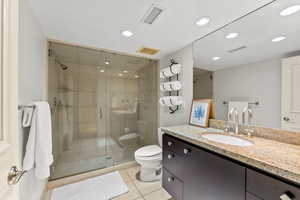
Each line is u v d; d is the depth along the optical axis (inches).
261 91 47.4
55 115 74.3
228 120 57.1
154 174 74.7
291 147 36.6
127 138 98.7
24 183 39.6
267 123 45.6
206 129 61.0
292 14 40.6
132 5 43.6
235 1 41.7
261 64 47.3
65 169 76.8
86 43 73.2
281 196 24.4
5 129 19.2
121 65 94.8
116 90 94.4
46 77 67.4
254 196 28.7
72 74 80.2
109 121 92.8
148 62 100.7
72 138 80.6
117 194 62.2
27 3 41.9
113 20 52.2
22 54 39.5
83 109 84.4
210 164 39.3
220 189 36.4
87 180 73.9
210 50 63.4
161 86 85.2
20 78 38.3
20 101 38.5
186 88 77.2
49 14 48.6
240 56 53.1
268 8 44.0
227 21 53.0
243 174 31.0
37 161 41.7
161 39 68.5
